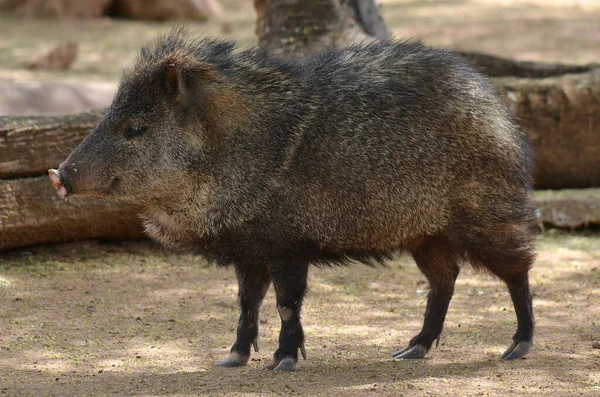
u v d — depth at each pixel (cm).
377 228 1276
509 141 1316
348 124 1266
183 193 1252
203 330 1490
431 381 1217
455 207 1290
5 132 1758
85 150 1223
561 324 1526
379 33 2464
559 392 1170
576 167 2233
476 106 1305
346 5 2444
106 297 1648
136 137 1236
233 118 1252
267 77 1286
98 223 1895
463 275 1862
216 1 5728
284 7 2252
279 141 1252
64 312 1550
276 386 1193
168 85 1238
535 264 1912
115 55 4222
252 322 1313
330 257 1295
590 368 1281
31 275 1733
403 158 1266
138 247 1955
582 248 2025
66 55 3831
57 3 5259
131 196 1246
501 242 1304
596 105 2197
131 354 1353
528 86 2202
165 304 1628
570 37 4759
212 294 1697
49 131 1805
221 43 1326
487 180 1291
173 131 1240
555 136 2212
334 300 1686
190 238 1283
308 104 1273
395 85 1295
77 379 1226
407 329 1515
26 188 1789
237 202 1245
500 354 1364
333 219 1258
